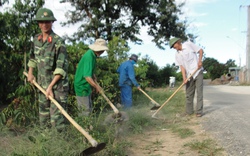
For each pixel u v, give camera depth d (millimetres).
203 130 5652
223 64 43219
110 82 7621
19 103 5746
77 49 7574
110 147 4172
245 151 4156
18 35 7336
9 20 7234
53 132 3973
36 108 5699
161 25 26828
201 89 6922
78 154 3695
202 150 4445
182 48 7035
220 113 7113
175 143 4930
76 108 5789
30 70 4688
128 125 5672
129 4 24953
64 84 4352
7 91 7543
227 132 5207
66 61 4355
